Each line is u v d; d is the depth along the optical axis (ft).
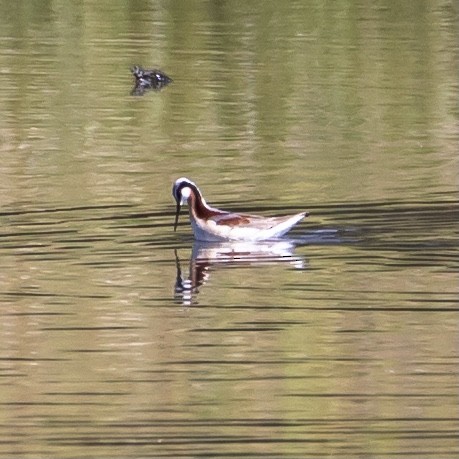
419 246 60.29
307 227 63.93
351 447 41.50
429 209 66.85
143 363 47.93
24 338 50.37
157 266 58.54
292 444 41.78
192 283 56.03
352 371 46.96
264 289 55.26
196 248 60.85
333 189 72.18
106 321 52.01
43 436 42.52
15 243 61.62
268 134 88.07
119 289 55.47
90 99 99.04
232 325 51.49
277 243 61.62
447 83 102.68
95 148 84.07
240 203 69.46
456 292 54.24
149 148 84.07
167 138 86.94
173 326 51.39
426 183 73.20
